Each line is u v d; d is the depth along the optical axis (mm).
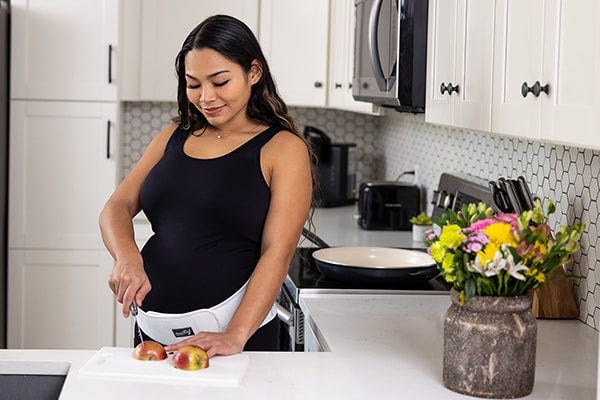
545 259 1945
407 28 3113
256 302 2268
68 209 4773
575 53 1866
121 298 2279
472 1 2525
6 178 4750
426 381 2088
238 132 2467
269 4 5070
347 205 5496
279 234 2352
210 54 2336
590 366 2270
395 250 3402
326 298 3008
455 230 1953
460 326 1991
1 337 4758
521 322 1973
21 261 4773
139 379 2020
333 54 4957
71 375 2045
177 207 2445
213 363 2111
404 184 4602
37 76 4719
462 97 2611
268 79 2475
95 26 4723
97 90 4738
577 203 2738
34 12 4703
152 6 5016
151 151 2594
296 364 2186
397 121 5277
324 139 5348
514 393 1987
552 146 2936
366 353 2318
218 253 2424
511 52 2225
